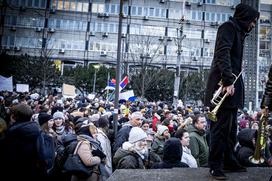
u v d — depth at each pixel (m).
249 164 5.32
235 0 63.34
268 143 6.47
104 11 60.03
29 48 57.97
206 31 61.56
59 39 58.97
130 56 50.44
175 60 58.81
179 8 61.09
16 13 58.53
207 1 62.38
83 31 59.41
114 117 10.12
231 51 3.60
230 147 3.79
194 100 47.75
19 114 4.54
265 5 68.88
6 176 4.26
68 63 59.12
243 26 3.68
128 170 4.09
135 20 59.78
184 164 5.34
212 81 3.61
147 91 44.47
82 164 4.72
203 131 6.89
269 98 3.34
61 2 59.59
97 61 59.12
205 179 3.55
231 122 3.56
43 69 46.28
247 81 48.28
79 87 50.97
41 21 59.03
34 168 4.37
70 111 12.73
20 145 4.31
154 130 10.67
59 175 4.77
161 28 60.16
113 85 23.31
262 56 64.69
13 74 46.97
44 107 11.76
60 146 6.11
